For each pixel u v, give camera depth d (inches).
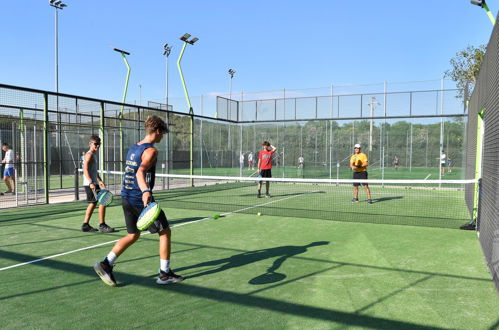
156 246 231.8
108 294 152.5
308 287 159.6
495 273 162.7
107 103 516.1
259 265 192.1
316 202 461.7
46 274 178.2
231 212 375.9
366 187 451.5
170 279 164.6
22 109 511.5
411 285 161.8
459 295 150.2
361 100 754.2
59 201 463.5
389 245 234.4
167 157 637.9
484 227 216.1
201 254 213.9
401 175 753.6
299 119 810.2
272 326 123.3
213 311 135.4
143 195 149.5
